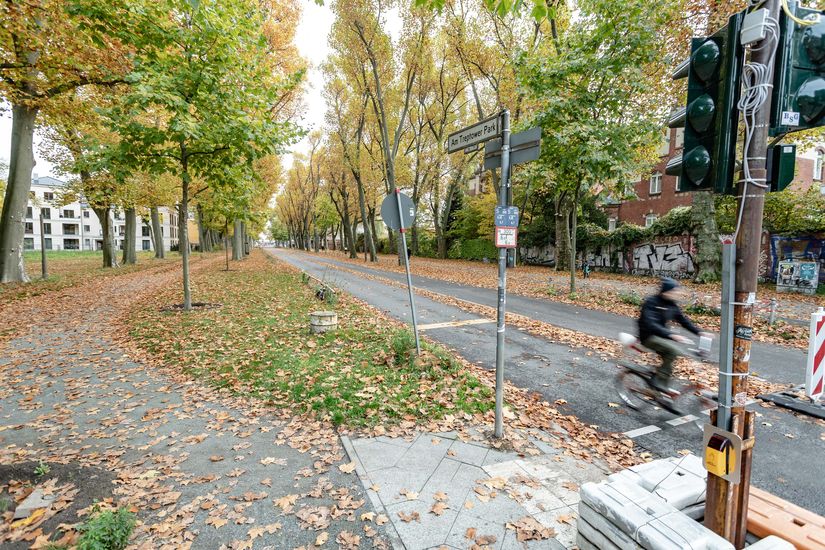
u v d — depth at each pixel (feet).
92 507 9.88
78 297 43.60
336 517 9.72
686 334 29.12
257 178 35.40
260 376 19.39
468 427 14.56
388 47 79.20
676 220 68.85
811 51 6.54
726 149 6.88
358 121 105.91
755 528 7.45
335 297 39.81
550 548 8.71
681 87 45.01
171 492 10.72
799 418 15.78
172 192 85.10
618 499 7.72
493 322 32.91
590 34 38.19
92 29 26.21
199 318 32.42
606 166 37.55
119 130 26.99
